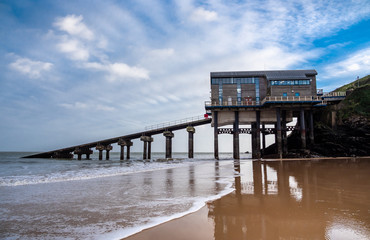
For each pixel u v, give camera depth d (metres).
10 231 4.42
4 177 14.95
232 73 45.78
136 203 6.83
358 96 40.28
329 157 36.25
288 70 46.16
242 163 28.23
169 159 45.91
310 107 41.75
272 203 6.60
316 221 4.89
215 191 8.80
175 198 7.53
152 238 4.02
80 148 57.66
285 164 23.45
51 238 4.05
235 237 4.05
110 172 18.06
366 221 4.86
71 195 8.15
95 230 4.47
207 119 53.16
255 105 42.72
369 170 15.77
